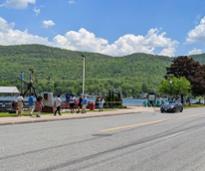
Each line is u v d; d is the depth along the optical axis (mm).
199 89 110438
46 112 43000
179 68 111438
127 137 20656
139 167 11641
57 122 31703
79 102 45531
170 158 13617
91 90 115438
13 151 14469
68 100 51938
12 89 81875
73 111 45344
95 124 29703
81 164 11898
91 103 52750
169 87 94562
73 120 34750
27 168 11031
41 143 17094
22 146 15945
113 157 13516
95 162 12344
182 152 15258
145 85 135375
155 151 15430
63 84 109500
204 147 16938
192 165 12227
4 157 13016
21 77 73250
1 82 113312
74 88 111438
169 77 103188
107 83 127750
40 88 100062
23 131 22875
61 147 15875
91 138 19672
